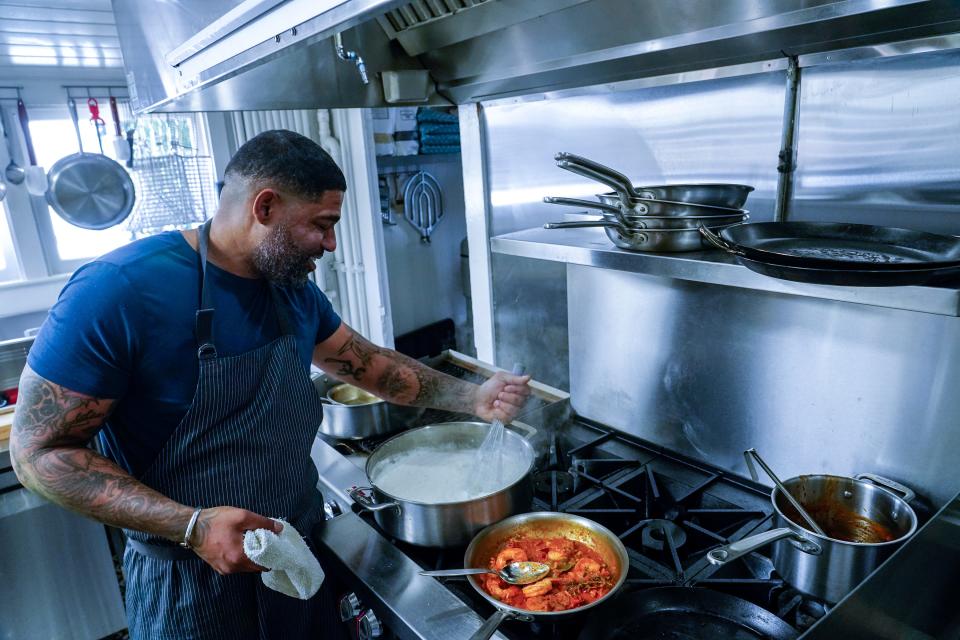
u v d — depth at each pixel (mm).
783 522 952
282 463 1165
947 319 947
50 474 947
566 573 990
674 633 878
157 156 2908
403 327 3652
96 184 2787
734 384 1269
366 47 1352
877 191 1028
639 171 1403
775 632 865
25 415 958
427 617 932
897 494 1034
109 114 2906
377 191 3057
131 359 994
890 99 979
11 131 2639
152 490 981
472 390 1408
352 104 1462
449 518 1066
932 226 977
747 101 1169
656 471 1351
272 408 1130
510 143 1689
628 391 1498
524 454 1285
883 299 732
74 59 2625
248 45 840
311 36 695
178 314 1022
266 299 1153
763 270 785
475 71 1396
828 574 895
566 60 1227
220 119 3041
